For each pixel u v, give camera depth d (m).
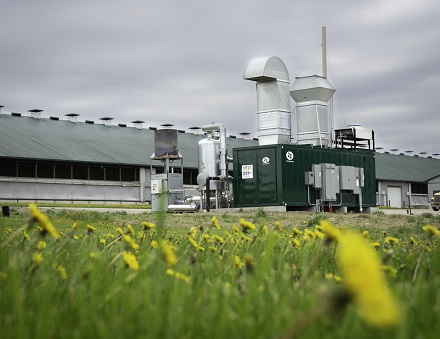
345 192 39.69
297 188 36.50
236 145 75.44
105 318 2.29
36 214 2.90
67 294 2.79
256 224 21.95
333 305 1.27
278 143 37.22
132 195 58.69
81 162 53.91
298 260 4.95
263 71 36.97
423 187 84.19
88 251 5.14
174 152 37.44
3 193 50.25
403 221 26.16
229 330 2.09
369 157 42.00
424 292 2.69
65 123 64.75
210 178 36.78
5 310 2.47
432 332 2.27
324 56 44.25
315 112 39.84
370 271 1.25
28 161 51.09
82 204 51.53
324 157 38.34
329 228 2.79
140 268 3.61
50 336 2.00
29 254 4.29
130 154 60.22
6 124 58.25
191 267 3.98
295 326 1.36
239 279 3.63
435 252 6.05
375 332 2.02
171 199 36.72
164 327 2.18
